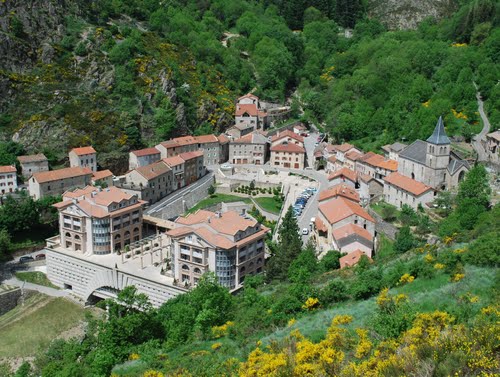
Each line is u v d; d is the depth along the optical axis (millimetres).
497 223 117125
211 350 88188
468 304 73438
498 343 53375
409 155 184125
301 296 95375
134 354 98938
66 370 96438
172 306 120438
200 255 145125
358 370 57969
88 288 162250
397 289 89875
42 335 145375
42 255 178625
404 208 163625
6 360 134750
